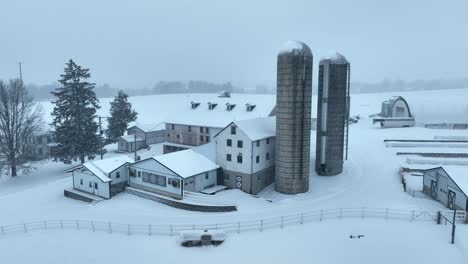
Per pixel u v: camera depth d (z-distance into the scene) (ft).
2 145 190.19
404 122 270.05
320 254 92.07
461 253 90.79
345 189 148.87
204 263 88.63
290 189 146.72
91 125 207.21
